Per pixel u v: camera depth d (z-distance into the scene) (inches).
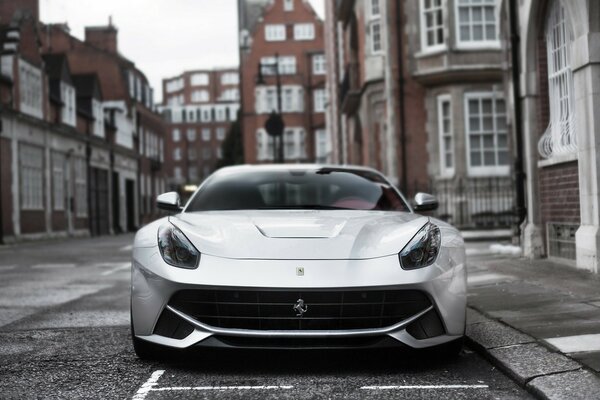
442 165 765.3
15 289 358.6
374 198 219.6
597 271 307.6
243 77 2314.2
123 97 1768.0
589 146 311.6
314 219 189.9
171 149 5255.9
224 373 167.3
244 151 2282.2
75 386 158.1
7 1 1197.1
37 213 1119.0
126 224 1724.9
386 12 773.3
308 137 2288.4
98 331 230.5
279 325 161.5
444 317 167.3
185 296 165.5
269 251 168.1
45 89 1176.2
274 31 2329.0
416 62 767.7
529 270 342.3
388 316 162.9
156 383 159.2
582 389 140.3
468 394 147.2
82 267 503.2
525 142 407.2
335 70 1304.1
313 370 169.5
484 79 747.4
